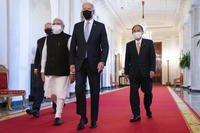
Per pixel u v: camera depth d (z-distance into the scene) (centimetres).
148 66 484
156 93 1301
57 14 1116
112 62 2183
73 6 1178
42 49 512
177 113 568
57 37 467
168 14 2181
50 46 465
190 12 1563
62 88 449
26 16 890
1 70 711
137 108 466
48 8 1103
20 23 848
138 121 461
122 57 2731
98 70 406
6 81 715
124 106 710
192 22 1473
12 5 800
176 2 1831
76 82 406
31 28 1099
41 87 521
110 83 2072
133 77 475
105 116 524
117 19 2280
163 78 2658
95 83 408
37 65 529
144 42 486
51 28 505
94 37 413
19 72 830
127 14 2159
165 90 1614
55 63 453
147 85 493
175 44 2631
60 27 467
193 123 439
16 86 809
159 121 461
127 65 496
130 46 491
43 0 1106
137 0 1806
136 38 486
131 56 487
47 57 465
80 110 401
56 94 454
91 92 409
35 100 519
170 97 1036
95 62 408
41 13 1109
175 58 2630
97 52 415
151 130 379
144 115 537
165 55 2664
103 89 1861
